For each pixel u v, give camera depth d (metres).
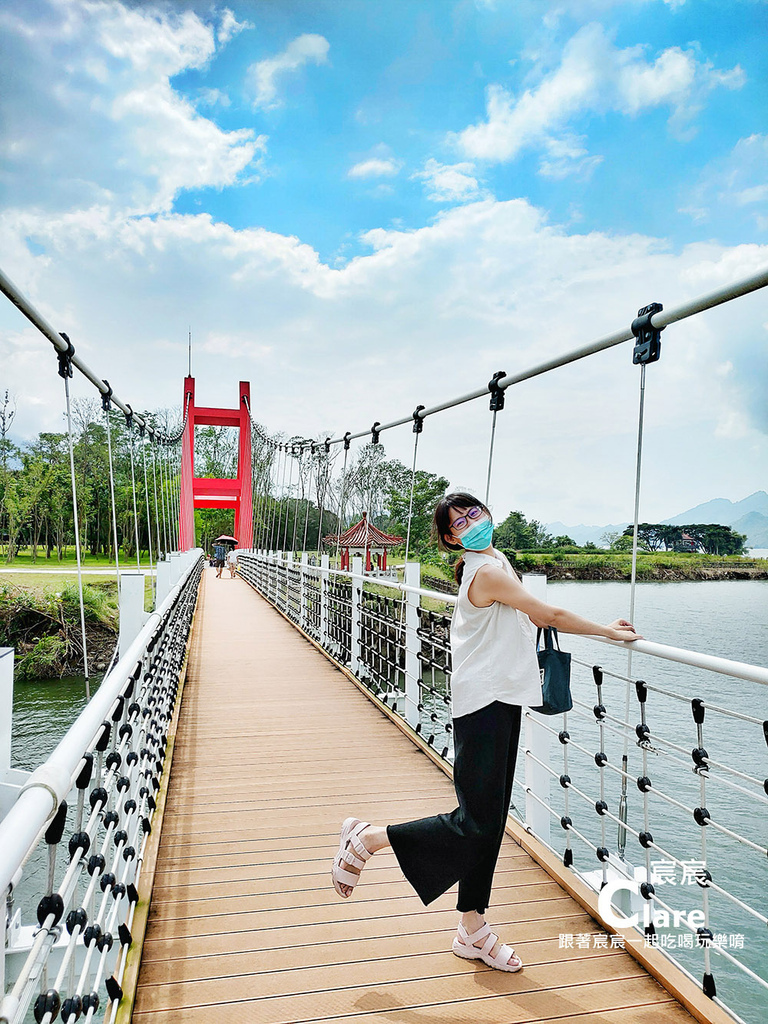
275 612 12.16
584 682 9.55
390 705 5.00
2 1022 0.73
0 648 1.66
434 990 1.77
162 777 3.36
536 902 2.23
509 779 1.84
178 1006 1.71
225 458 49.28
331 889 2.34
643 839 1.93
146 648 2.39
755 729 7.37
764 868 5.39
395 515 24.19
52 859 1.08
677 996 1.73
